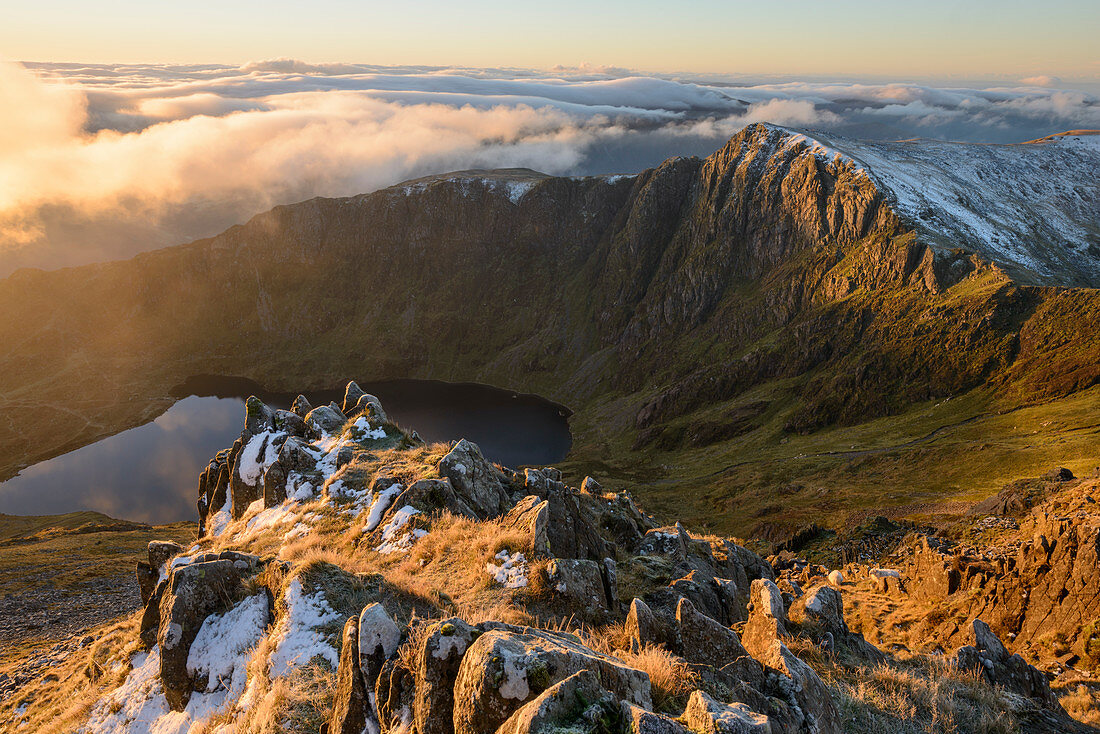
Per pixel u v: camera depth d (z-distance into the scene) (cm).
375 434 3428
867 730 1026
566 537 1978
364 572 1522
